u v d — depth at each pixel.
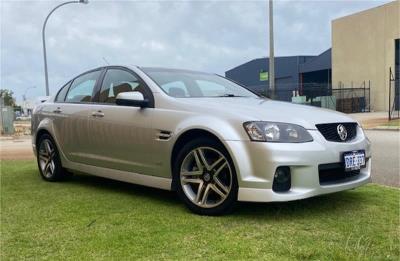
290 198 4.00
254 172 4.07
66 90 6.57
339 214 4.34
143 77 5.27
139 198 5.20
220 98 5.11
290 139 4.09
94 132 5.63
